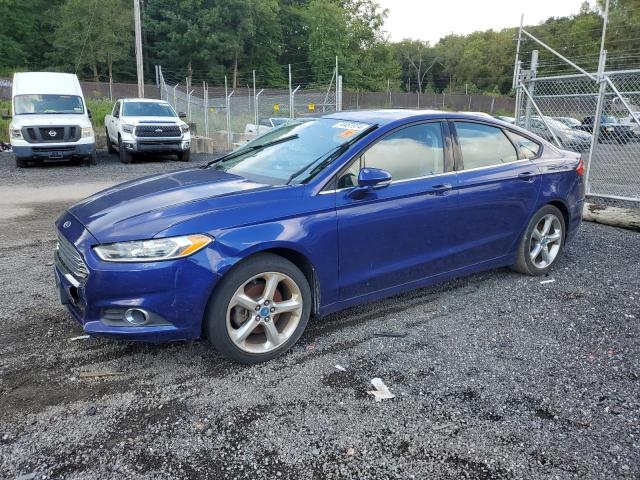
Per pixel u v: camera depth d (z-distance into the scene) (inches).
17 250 246.1
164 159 721.0
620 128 388.5
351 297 155.1
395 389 126.9
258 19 2650.1
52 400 121.2
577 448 105.0
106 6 2154.3
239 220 131.7
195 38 2420.0
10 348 145.9
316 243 142.2
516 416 115.8
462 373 134.3
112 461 101.2
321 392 125.6
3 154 726.5
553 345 149.9
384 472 98.5
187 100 983.0
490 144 189.8
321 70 2539.4
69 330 157.6
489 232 186.5
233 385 128.4
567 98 364.8
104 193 159.5
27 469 98.7
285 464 100.7
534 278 206.8
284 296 144.0
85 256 126.2
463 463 100.9
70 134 584.4
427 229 167.0
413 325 163.6
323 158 155.6
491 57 3388.3
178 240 124.6
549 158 207.6
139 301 124.2
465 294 189.8
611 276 209.5
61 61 2260.1
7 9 2126.0
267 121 852.0
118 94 1791.3
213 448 105.2
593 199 341.1
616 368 136.7
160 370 135.3
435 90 3508.9
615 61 1518.2
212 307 130.1
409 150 166.1
